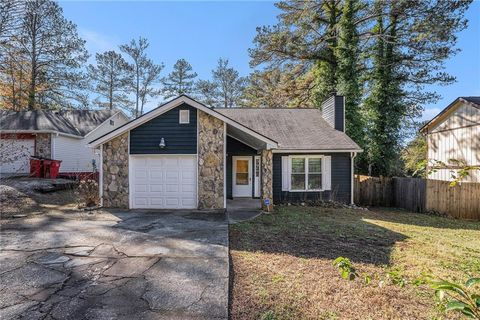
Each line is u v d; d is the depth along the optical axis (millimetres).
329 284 4395
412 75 18656
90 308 3600
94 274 4605
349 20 18406
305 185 13062
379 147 18188
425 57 17969
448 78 18016
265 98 27922
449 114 14414
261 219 9039
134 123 10086
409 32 17953
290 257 5559
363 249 6227
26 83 22781
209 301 3787
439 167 2305
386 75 18547
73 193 12961
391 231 8062
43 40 22328
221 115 10047
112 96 31812
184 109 10273
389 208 13445
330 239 6930
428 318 3527
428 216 11172
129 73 32406
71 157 18875
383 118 18469
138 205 10359
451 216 11180
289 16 20594
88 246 5965
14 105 23406
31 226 7629
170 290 4078
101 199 10406
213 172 10258
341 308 3727
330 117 14898
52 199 11680
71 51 23719
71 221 8266
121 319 3365
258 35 20703
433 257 5832
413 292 4203
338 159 13195
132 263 5062
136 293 3990
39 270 4746
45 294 3953
